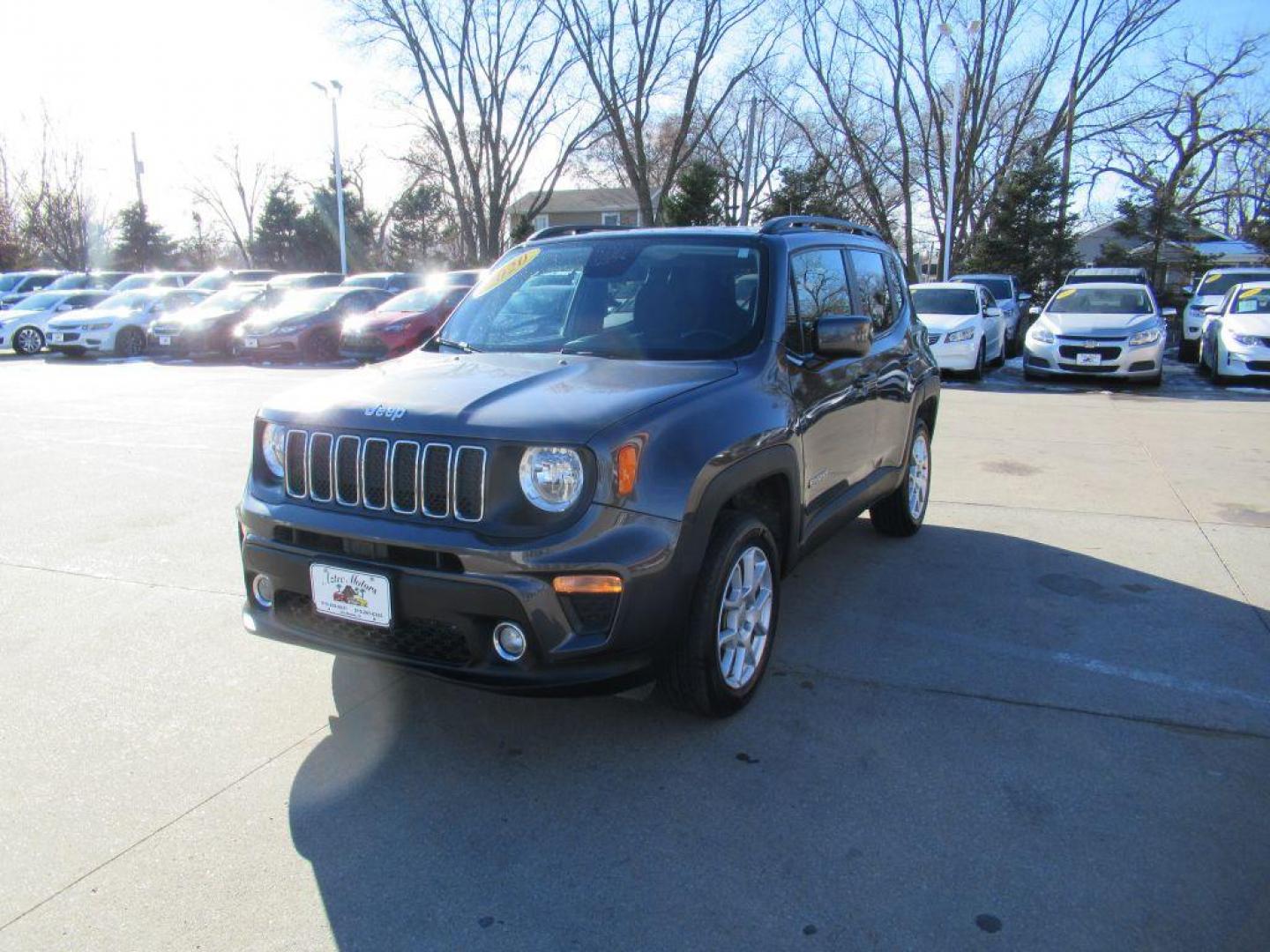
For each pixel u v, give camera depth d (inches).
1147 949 89.7
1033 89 1386.6
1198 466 307.7
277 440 128.5
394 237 2122.3
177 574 198.5
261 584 130.6
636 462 111.7
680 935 91.8
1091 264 1299.2
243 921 93.9
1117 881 99.6
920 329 227.5
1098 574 199.3
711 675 126.4
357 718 135.6
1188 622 171.5
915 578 196.7
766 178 1640.0
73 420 408.8
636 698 141.7
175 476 293.0
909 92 1397.6
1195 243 1375.5
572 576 107.4
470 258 1540.4
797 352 152.2
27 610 177.8
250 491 131.1
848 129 1391.5
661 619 114.8
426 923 93.7
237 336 725.9
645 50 1290.6
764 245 157.8
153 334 738.2
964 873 101.0
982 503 260.7
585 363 139.5
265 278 1120.8
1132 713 136.9
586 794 116.2
